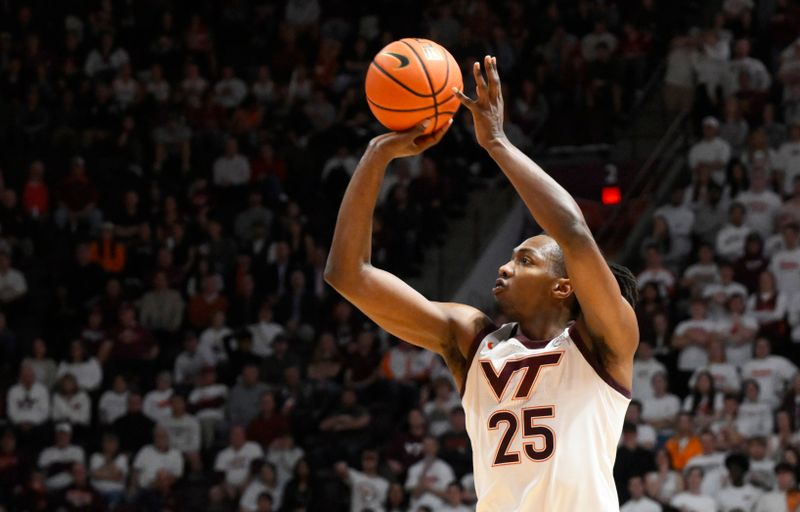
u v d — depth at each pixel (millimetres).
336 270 4297
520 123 18953
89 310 17047
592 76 19031
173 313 16812
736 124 17391
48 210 18453
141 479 14508
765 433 12977
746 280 14945
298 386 15188
